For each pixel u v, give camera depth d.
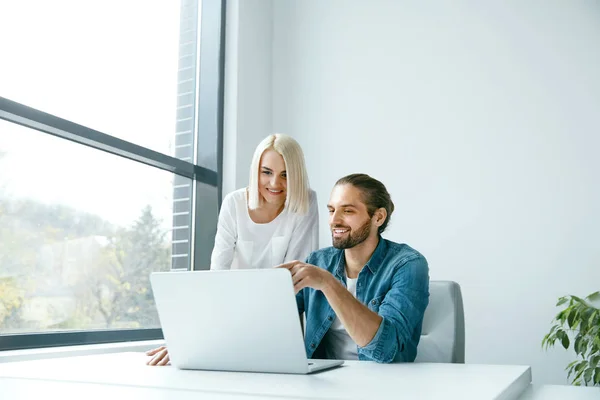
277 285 1.08
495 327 2.71
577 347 2.22
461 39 3.00
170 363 1.33
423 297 1.43
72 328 2.22
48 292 2.13
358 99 3.18
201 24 3.18
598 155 2.64
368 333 1.24
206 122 3.06
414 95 3.06
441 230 2.88
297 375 1.08
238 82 3.10
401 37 3.14
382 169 3.06
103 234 2.40
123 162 2.53
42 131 2.14
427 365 1.24
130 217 2.55
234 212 2.21
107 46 2.54
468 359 2.74
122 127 2.59
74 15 2.37
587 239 2.61
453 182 2.90
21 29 2.12
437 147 2.96
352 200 1.54
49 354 1.92
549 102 2.77
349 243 1.53
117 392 0.91
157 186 2.72
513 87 2.85
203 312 1.17
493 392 0.86
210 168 3.00
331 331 1.60
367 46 3.21
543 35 2.83
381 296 1.50
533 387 1.12
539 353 2.61
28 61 2.14
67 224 2.23
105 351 2.14
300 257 2.21
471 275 2.79
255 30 3.30
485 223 2.80
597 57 2.71
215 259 2.19
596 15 2.74
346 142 3.17
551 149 2.73
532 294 2.66
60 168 2.21
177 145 2.93
